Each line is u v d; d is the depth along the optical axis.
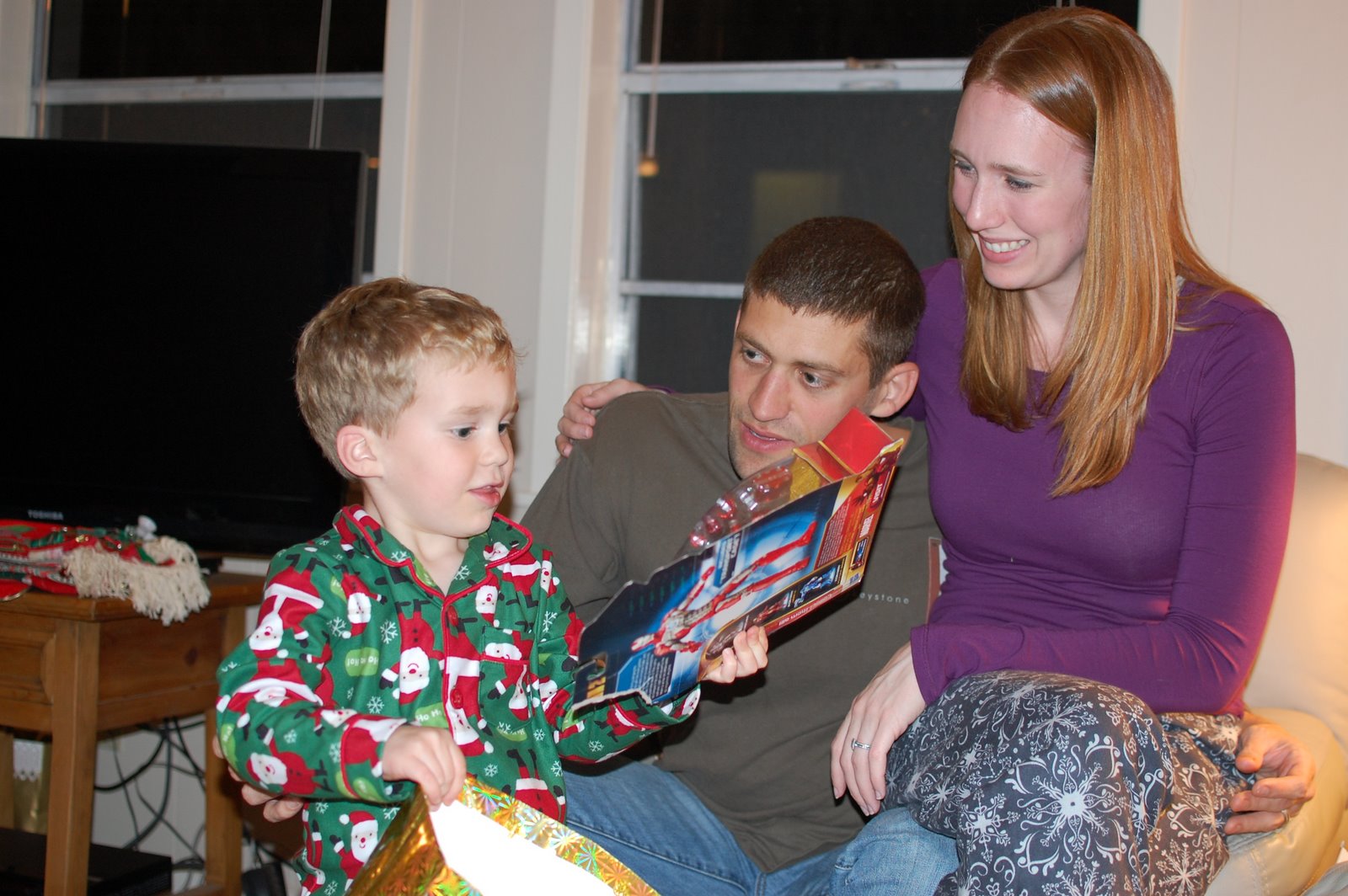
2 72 2.61
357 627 1.09
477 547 1.21
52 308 2.14
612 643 0.98
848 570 1.17
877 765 1.14
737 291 2.36
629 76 2.39
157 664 1.92
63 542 1.84
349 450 1.16
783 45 2.34
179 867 2.35
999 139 1.22
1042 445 1.33
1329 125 1.90
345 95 2.49
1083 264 1.30
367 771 0.91
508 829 1.01
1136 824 0.95
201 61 2.58
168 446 2.11
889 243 1.38
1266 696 1.57
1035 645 1.16
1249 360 1.24
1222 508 1.23
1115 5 2.15
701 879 1.39
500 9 2.29
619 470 1.49
